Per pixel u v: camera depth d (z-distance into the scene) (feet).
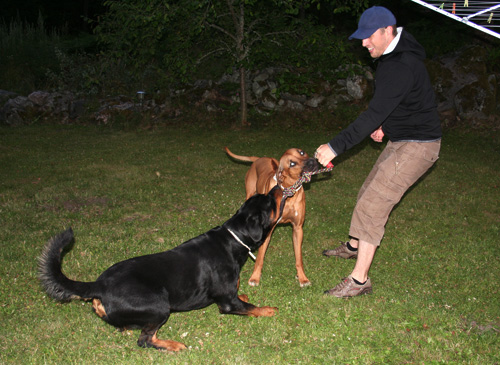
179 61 39.11
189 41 38.86
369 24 12.53
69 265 16.31
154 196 24.41
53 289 10.74
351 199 24.70
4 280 14.96
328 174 28.45
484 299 14.62
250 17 40.57
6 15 73.56
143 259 11.88
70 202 23.39
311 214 22.54
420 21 49.03
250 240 12.98
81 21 84.02
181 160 31.99
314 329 12.72
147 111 44.73
